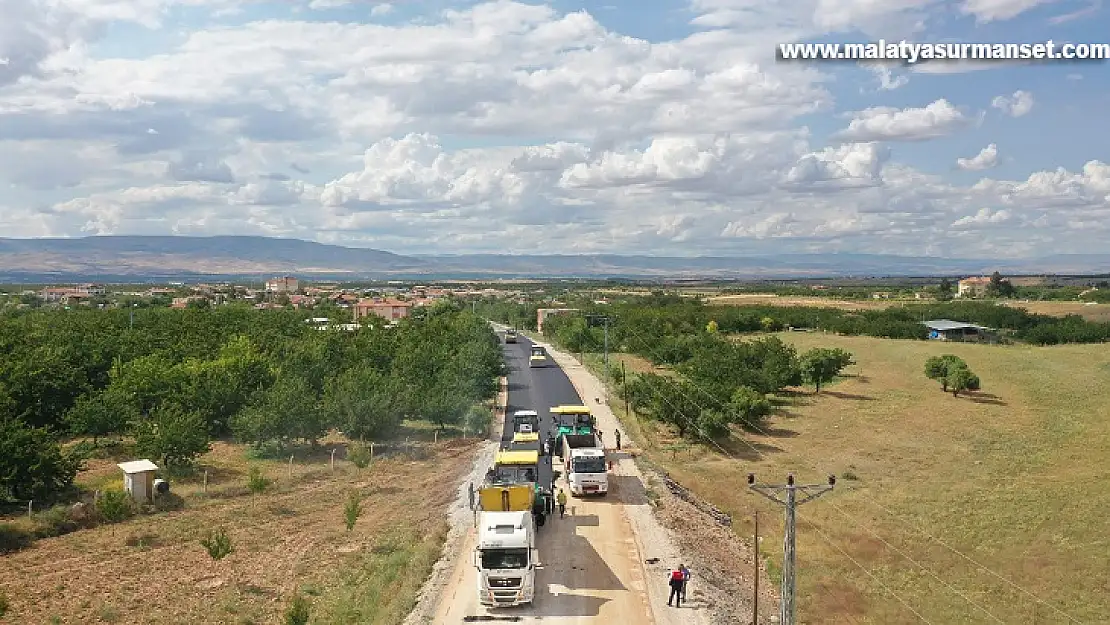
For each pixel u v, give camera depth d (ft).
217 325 345.10
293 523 139.64
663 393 219.00
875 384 299.79
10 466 142.51
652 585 108.17
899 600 118.21
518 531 99.76
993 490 170.60
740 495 169.27
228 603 104.63
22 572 114.73
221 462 182.09
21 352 208.64
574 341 412.98
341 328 349.61
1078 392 278.46
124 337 266.77
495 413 242.58
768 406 230.68
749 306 553.64
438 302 629.92
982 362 340.59
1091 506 156.76
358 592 107.45
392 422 198.90
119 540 129.70
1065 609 115.03
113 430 188.24
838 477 181.68
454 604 101.55
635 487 157.38
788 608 89.35
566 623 95.91
